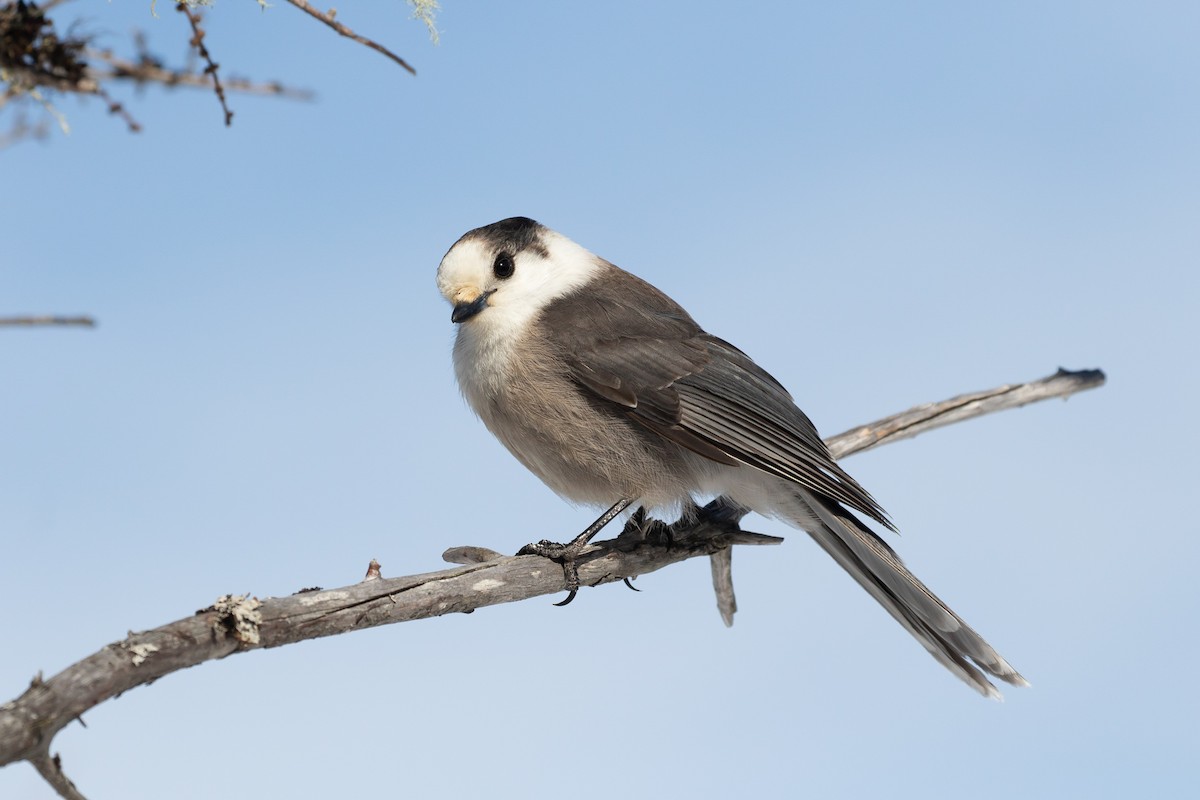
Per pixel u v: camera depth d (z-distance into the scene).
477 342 9.38
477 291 9.31
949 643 8.67
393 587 6.75
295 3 4.46
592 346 9.19
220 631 5.82
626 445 9.10
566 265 9.86
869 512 8.74
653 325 9.48
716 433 9.05
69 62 4.05
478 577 7.50
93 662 5.24
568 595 8.45
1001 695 8.54
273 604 6.07
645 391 9.09
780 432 9.16
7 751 4.77
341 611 6.38
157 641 5.51
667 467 9.15
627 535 9.02
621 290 9.82
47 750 4.95
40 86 4.05
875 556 8.71
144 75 4.08
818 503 9.05
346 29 4.54
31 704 4.89
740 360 9.59
